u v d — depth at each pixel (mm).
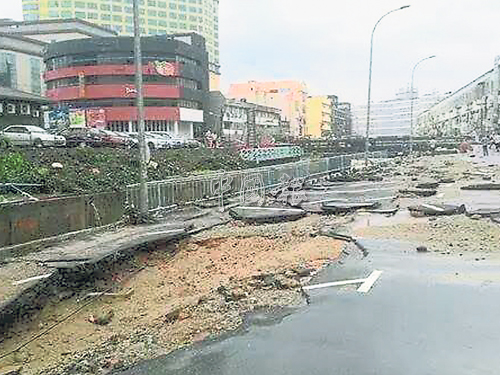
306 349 6785
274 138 82625
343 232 15164
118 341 7836
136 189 19406
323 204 21594
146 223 18406
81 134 37438
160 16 84375
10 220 14141
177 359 6758
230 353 6809
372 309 8227
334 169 39188
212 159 37406
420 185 27609
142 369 6555
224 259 13961
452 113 132000
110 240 15055
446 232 14297
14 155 21156
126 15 94500
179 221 18906
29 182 19078
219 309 8695
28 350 8305
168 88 72000
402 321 7660
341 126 167375
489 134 87125
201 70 79000
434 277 9977
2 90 47500
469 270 10406
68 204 16125
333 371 6109
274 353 6727
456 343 6820
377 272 10445
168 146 43094
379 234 14523
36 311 9977
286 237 15719
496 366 6156
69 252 13383
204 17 102312
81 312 10180
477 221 15766
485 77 99938
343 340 7023
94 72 70312
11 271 11703
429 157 60969
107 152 28688
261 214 19734
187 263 13938
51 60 73125
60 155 25062
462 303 8391
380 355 6504
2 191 17219
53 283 11062
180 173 30172
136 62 18234
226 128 90375
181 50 73625
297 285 9789
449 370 6066
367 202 21844
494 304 8312
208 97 82750
